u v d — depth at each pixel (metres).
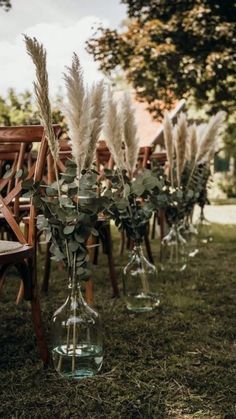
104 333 2.71
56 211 2.07
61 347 2.15
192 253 5.13
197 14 10.54
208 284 3.88
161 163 5.57
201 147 4.46
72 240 2.10
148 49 10.91
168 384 2.09
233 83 11.27
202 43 10.78
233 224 8.76
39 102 2.05
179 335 2.69
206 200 5.84
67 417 1.83
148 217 3.12
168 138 4.15
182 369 2.24
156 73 11.16
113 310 3.18
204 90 11.13
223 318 3.00
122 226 3.13
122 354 2.42
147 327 2.82
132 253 3.21
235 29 10.46
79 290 2.16
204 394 2.00
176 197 4.06
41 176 2.22
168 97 11.81
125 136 3.09
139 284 3.15
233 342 2.60
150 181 2.98
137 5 11.96
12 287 3.80
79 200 2.12
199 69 10.50
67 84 2.04
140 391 2.03
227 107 12.03
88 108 2.07
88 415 1.85
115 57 11.92
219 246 5.89
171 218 4.24
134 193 2.98
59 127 2.23
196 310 3.17
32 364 2.29
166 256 4.30
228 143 19.30
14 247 2.06
